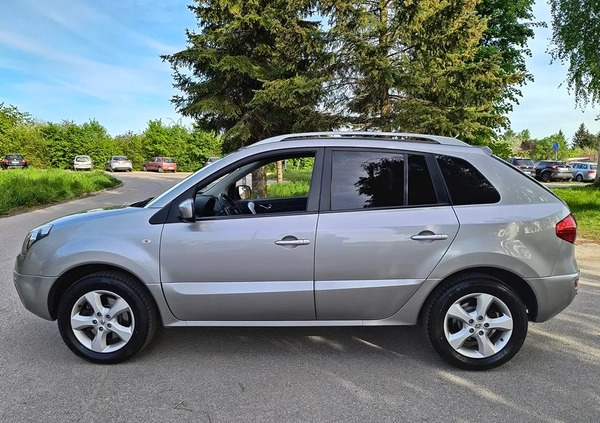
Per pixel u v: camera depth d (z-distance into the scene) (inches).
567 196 611.2
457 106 402.3
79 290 136.9
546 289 133.3
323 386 126.3
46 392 122.6
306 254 131.6
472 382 128.6
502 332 135.3
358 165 138.1
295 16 458.3
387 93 412.5
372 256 131.5
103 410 113.8
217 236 132.7
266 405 116.3
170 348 151.5
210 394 122.0
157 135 1913.1
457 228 131.3
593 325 171.9
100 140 1843.0
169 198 138.6
